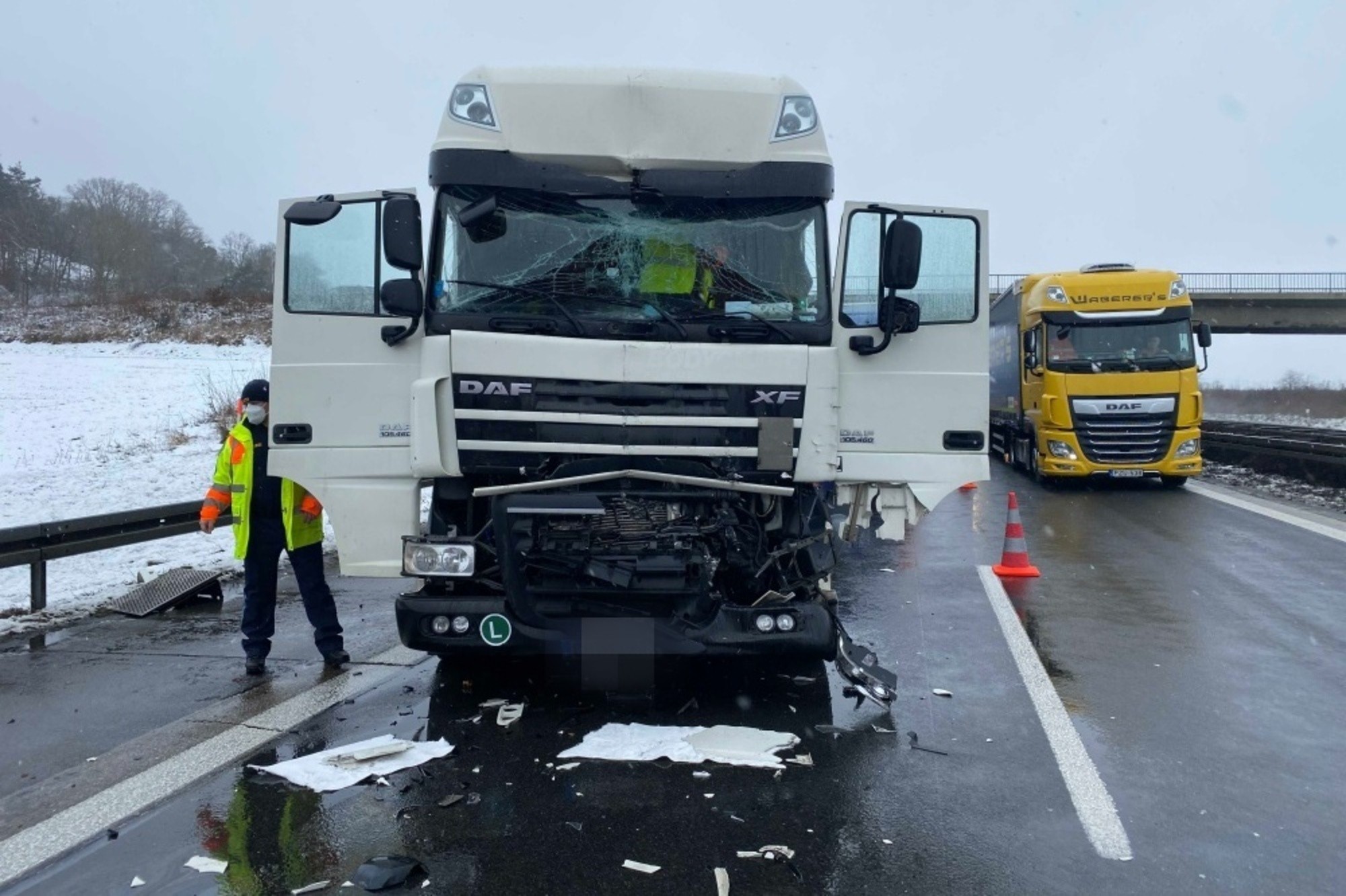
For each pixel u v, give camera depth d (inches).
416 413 220.8
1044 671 267.3
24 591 375.6
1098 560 444.5
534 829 170.6
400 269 225.9
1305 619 327.9
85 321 1883.6
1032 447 780.6
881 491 240.4
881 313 233.9
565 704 236.7
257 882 153.1
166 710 235.9
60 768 200.7
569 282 229.0
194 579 360.8
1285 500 688.4
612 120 234.1
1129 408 695.1
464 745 209.9
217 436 901.2
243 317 1907.0
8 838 168.4
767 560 232.2
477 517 229.3
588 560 217.2
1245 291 1930.4
